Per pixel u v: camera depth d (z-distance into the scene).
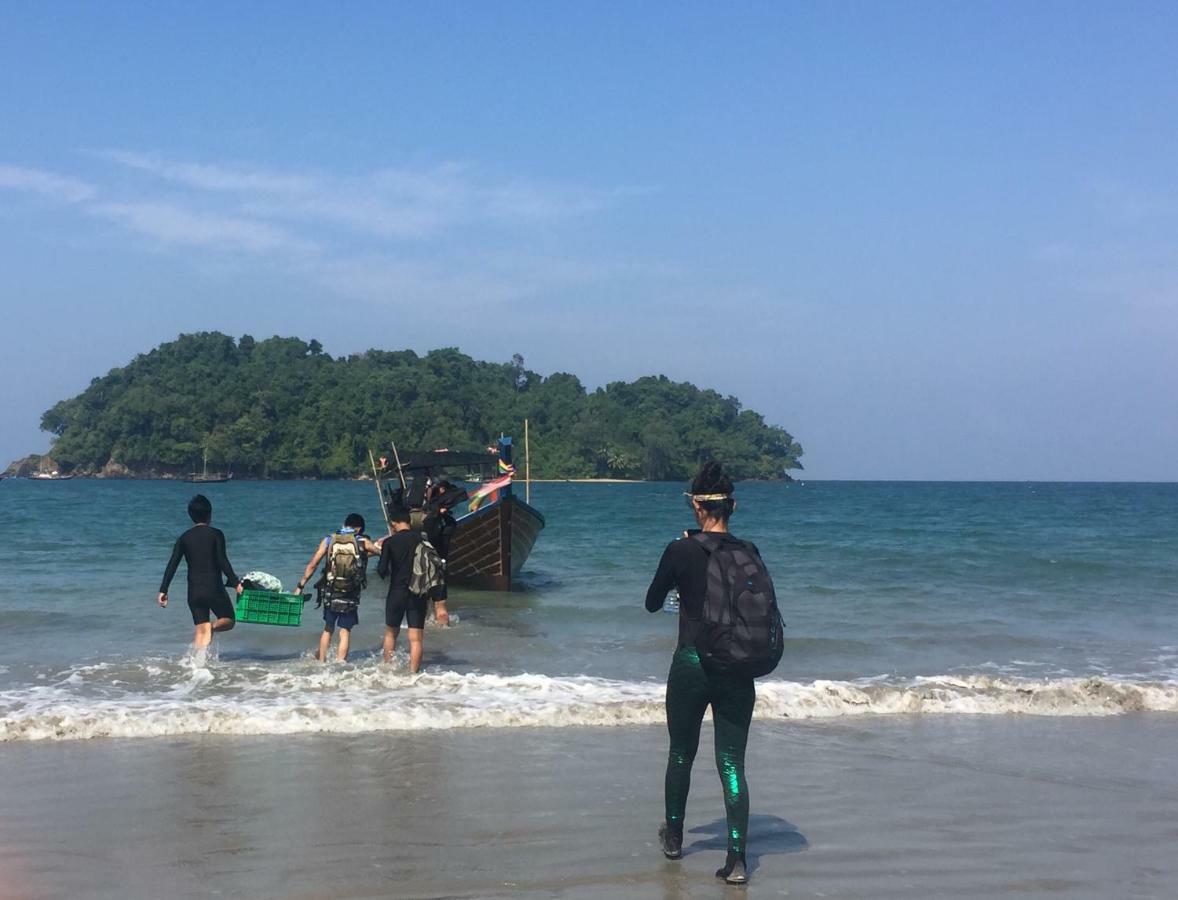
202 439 156.25
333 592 10.67
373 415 157.12
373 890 4.94
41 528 35.81
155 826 5.79
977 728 8.46
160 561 21.92
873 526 41.69
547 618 14.30
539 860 5.34
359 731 7.96
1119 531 36.91
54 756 7.17
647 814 6.07
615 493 105.38
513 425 166.75
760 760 7.38
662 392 187.75
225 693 9.11
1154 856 5.57
